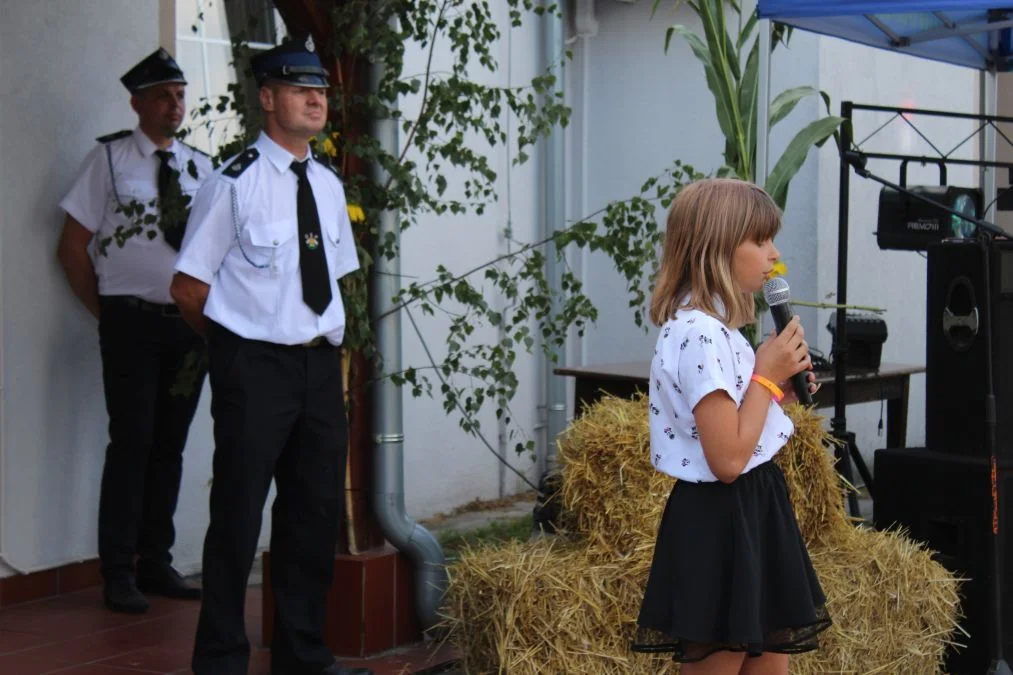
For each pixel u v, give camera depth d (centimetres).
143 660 412
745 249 266
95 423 507
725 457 256
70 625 451
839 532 397
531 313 754
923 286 840
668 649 276
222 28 571
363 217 405
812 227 719
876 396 570
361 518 427
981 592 415
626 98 787
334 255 379
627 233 436
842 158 492
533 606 344
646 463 358
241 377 357
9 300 471
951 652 423
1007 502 414
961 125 860
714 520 264
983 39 614
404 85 415
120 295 461
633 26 782
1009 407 421
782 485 275
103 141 475
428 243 673
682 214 270
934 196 519
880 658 386
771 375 264
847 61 741
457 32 430
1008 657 415
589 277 796
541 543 377
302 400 369
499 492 737
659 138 776
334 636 417
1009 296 418
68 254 472
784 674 283
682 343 263
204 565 363
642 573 350
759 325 471
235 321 359
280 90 363
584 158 801
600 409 390
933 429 437
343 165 416
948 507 424
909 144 807
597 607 345
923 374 848
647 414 379
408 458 665
